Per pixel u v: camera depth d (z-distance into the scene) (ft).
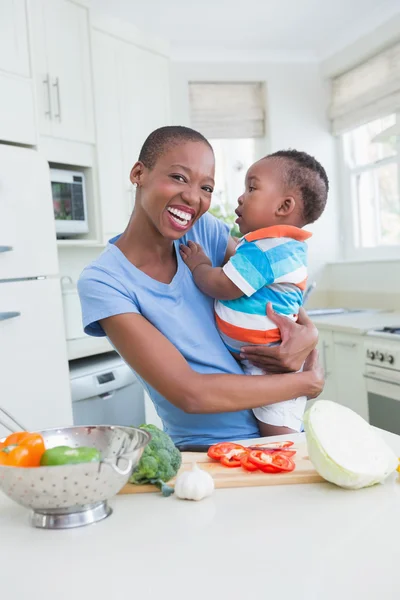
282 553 2.26
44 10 9.00
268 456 3.18
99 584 2.10
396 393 8.65
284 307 4.31
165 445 3.01
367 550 2.26
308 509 2.68
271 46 12.71
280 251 4.18
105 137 10.28
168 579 2.11
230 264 4.16
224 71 12.84
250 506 2.74
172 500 2.86
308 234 4.33
